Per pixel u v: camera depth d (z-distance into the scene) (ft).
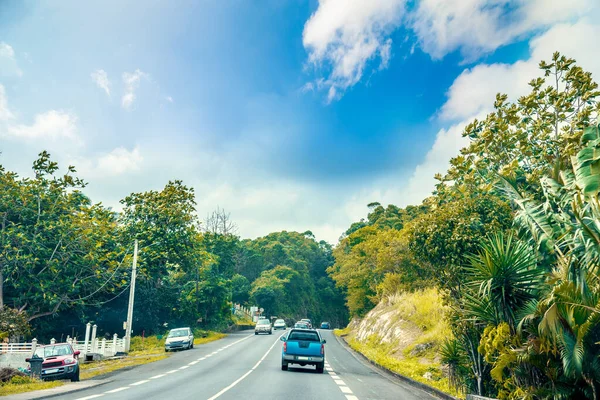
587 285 29.78
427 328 97.91
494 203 57.82
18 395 42.06
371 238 250.98
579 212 31.32
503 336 35.14
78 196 147.13
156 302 178.29
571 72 61.77
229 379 56.29
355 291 227.20
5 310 88.43
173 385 50.29
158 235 172.65
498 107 65.10
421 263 59.06
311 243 554.87
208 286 213.66
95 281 142.82
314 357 67.77
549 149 62.23
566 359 29.43
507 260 37.04
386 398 43.86
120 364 84.33
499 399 36.63
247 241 501.97
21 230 125.70
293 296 444.96
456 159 60.34
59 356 63.52
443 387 52.39
